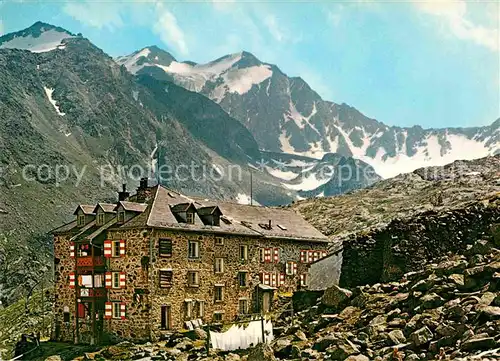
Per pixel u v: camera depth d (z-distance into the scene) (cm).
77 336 7288
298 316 5616
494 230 4769
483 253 4691
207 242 7450
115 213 7462
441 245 5525
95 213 7669
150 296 6800
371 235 6072
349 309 4800
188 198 8031
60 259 7675
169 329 6912
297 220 9350
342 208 15062
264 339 5206
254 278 7981
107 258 7125
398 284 4941
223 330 5894
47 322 10481
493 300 3722
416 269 5450
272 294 8044
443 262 4831
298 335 4631
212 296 7425
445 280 4269
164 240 7000
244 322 5372
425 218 5638
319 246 9050
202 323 7112
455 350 3375
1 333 10394
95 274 7144
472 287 4084
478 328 3500
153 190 7762
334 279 6266
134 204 7319
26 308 11869
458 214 5622
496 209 5622
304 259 8762
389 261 5584
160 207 7312
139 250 6906
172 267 7031
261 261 8144
